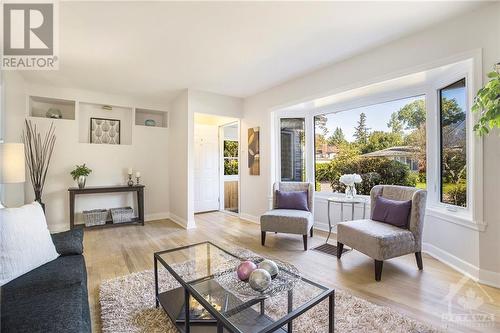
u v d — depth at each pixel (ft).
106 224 13.87
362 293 6.69
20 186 11.48
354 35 8.47
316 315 5.58
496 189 6.86
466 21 7.29
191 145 14.26
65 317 3.67
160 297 6.08
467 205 7.99
